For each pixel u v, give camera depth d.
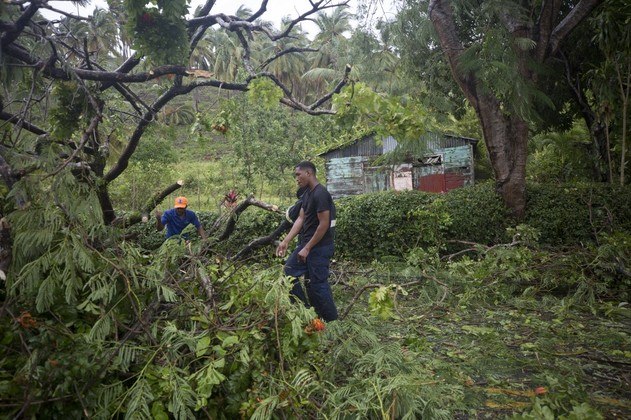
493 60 7.52
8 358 2.09
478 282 5.97
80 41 3.76
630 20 9.55
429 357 3.81
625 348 4.17
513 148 8.78
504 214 8.88
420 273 5.71
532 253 6.84
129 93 4.43
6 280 2.37
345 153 18.89
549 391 3.09
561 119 13.07
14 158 2.76
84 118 3.91
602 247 6.34
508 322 5.04
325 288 3.97
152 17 3.30
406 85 8.76
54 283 2.36
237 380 2.40
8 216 2.46
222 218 4.94
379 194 9.81
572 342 4.33
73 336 2.25
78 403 2.02
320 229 3.90
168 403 2.25
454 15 8.73
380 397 2.48
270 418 2.36
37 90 3.85
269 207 4.78
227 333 2.69
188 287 3.07
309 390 2.67
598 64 11.57
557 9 8.48
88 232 2.84
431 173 17.81
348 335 3.51
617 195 8.48
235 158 23.77
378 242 9.37
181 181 5.23
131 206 15.54
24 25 3.15
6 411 1.85
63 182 2.68
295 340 2.65
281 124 24.94
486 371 3.53
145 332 2.56
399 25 8.60
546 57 8.90
